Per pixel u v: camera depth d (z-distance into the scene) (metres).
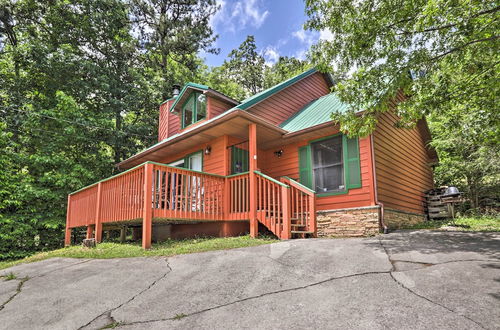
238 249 6.02
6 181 12.80
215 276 4.51
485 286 3.38
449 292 3.31
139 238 10.83
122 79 19.09
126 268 5.29
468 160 12.33
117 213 8.27
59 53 15.81
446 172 13.77
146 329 3.16
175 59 23.23
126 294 4.12
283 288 3.87
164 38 21.11
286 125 10.71
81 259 6.47
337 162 9.03
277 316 3.16
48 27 17.33
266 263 4.88
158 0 21.14
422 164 12.67
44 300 4.10
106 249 7.52
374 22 6.36
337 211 8.57
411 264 4.31
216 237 8.45
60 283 4.75
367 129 7.01
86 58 17.78
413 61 6.34
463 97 7.20
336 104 11.01
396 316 2.93
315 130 8.93
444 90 6.68
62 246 14.60
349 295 3.48
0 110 14.82
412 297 3.28
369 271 4.16
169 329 3.12
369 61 6.93
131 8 19.92
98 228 9.09
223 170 9.43
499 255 4.42
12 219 12.61
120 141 17.81
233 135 9.64
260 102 11.07
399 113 6.80
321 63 7.34
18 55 15.34
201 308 3.53
